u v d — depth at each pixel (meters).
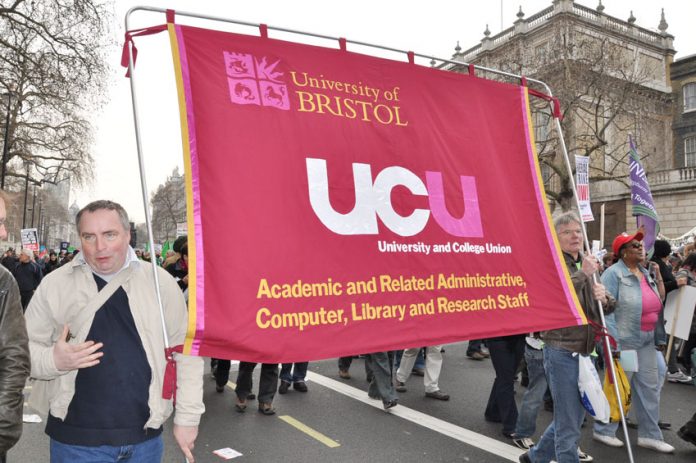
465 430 5.22
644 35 33.84
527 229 3.42
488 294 3.14
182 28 2.56
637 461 4.48
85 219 2.22
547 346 3.66
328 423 5.46
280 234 2.56
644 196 5.82
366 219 2.83
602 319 3.51
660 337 5.53
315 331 2.54
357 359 8.96
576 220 3.85
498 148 3.45
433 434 5.11
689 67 34.00
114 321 2.25
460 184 3.21
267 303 2.46
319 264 2.63
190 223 2.39
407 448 4.73
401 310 2.81
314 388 6.96
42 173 35.97
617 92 24.77
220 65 2.62
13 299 1.92
